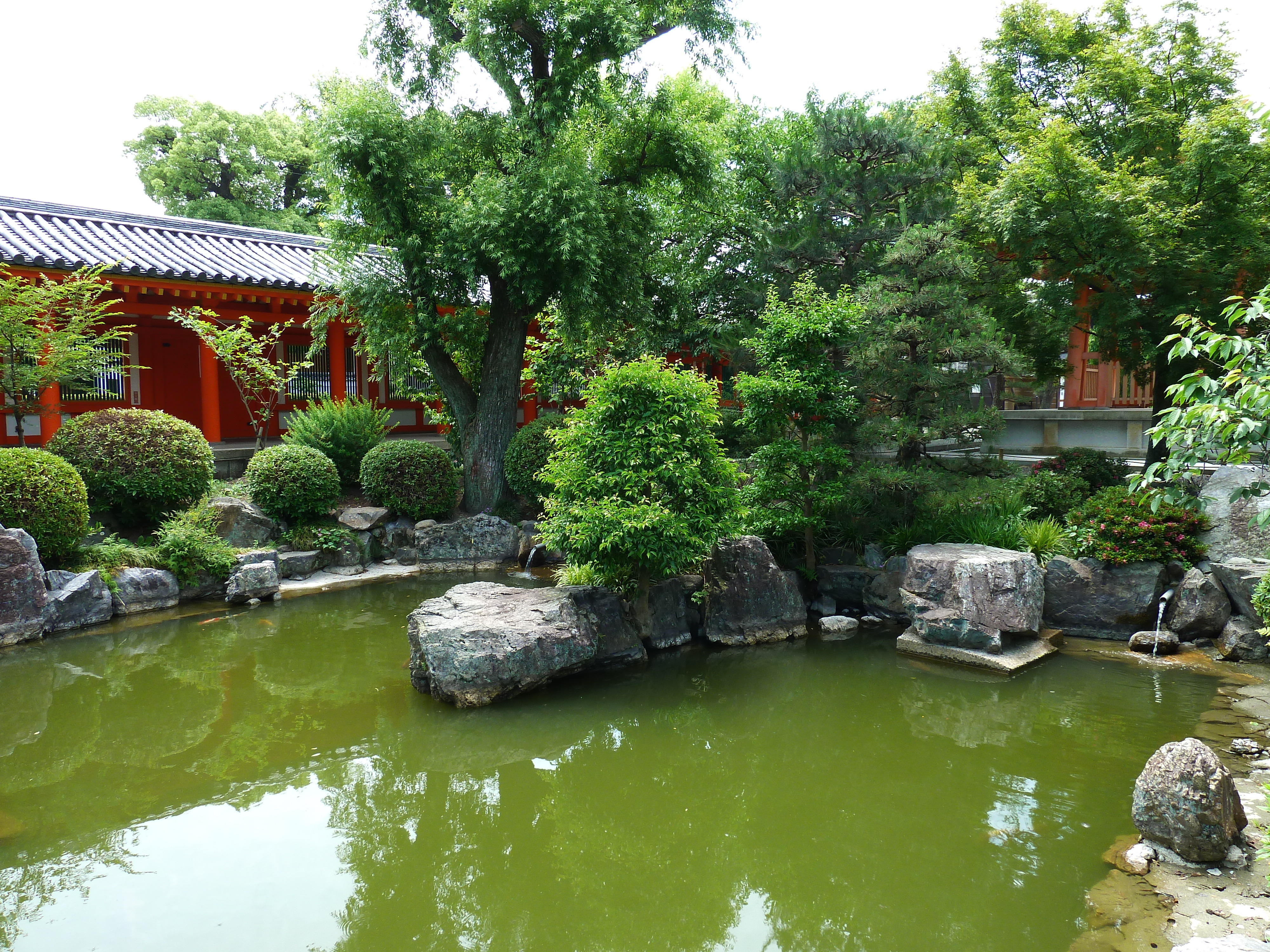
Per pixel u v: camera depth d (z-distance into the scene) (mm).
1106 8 12406
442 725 5840
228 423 16438
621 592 7539
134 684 6586
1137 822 4145
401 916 3598
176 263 13039
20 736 5547
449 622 6414
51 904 3625
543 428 12484
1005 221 9820
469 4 11258
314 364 17078
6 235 11914
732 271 15266
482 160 12625
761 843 4266
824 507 8867
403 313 12820
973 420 8398
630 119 12766
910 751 5375
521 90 12328
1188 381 4199
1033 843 4172
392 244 11883
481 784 4934
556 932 3506
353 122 10914
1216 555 7625
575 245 11133
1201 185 9812
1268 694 6227
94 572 8273
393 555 11438
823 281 12727
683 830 4410
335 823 4441
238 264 14203
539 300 12336
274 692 6453
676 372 7559
